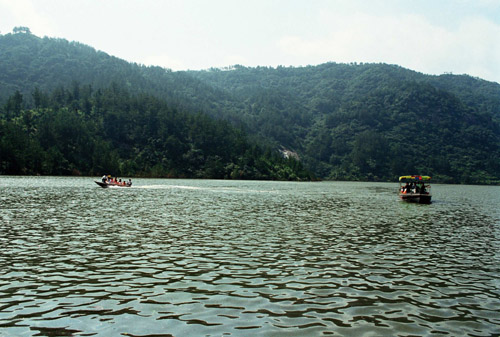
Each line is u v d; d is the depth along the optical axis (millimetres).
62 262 17797
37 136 142000
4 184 74625
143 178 150625
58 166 133500
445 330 11398
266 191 80562
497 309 13109
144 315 11953
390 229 29719
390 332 11164
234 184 115562
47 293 13727
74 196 51594
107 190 66438
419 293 14531
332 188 109688
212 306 12773
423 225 32625
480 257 20672
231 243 22625
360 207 48219
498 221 36812
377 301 13578
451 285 15594
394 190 106062
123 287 14508
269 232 26703
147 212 36219
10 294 13547
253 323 11516
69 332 10719
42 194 52938
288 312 12398
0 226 26656
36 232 24734
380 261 19188
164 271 16656
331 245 22734
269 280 15648
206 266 17594
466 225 33406
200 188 84375
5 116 162875
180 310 12398
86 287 14445
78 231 25391
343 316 12203
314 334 10883
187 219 32156
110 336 10523
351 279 16031
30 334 10555
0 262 17516
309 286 15008
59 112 160375
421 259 19891
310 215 37531
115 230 26078
